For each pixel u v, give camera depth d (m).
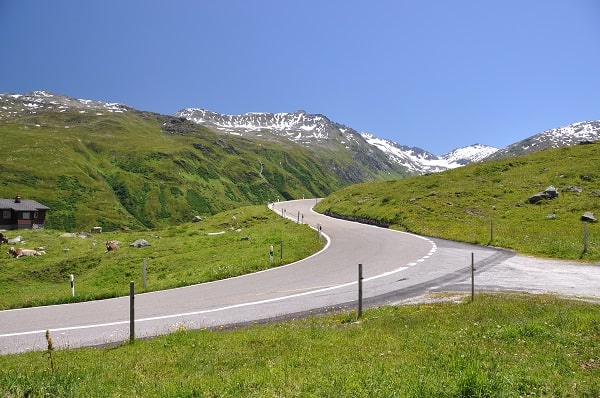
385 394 7.20
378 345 10.84
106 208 176.62
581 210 41.81
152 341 12.98
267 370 9.08
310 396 7.29
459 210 48.59
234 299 19.39
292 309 17.11
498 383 7.52
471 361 8.72
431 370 8.47
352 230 45.88
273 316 16.20
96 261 38.25
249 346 11.76
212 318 16.31
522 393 7.39
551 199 47.03
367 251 31.95
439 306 15.68
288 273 25.06
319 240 37.91
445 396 7.23
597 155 62.69
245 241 38.59
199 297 20.22
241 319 15.98
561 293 17.88
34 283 35.41
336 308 16.92
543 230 36.38
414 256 29.05
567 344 10.28
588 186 50.16
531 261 26.27
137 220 181.38
